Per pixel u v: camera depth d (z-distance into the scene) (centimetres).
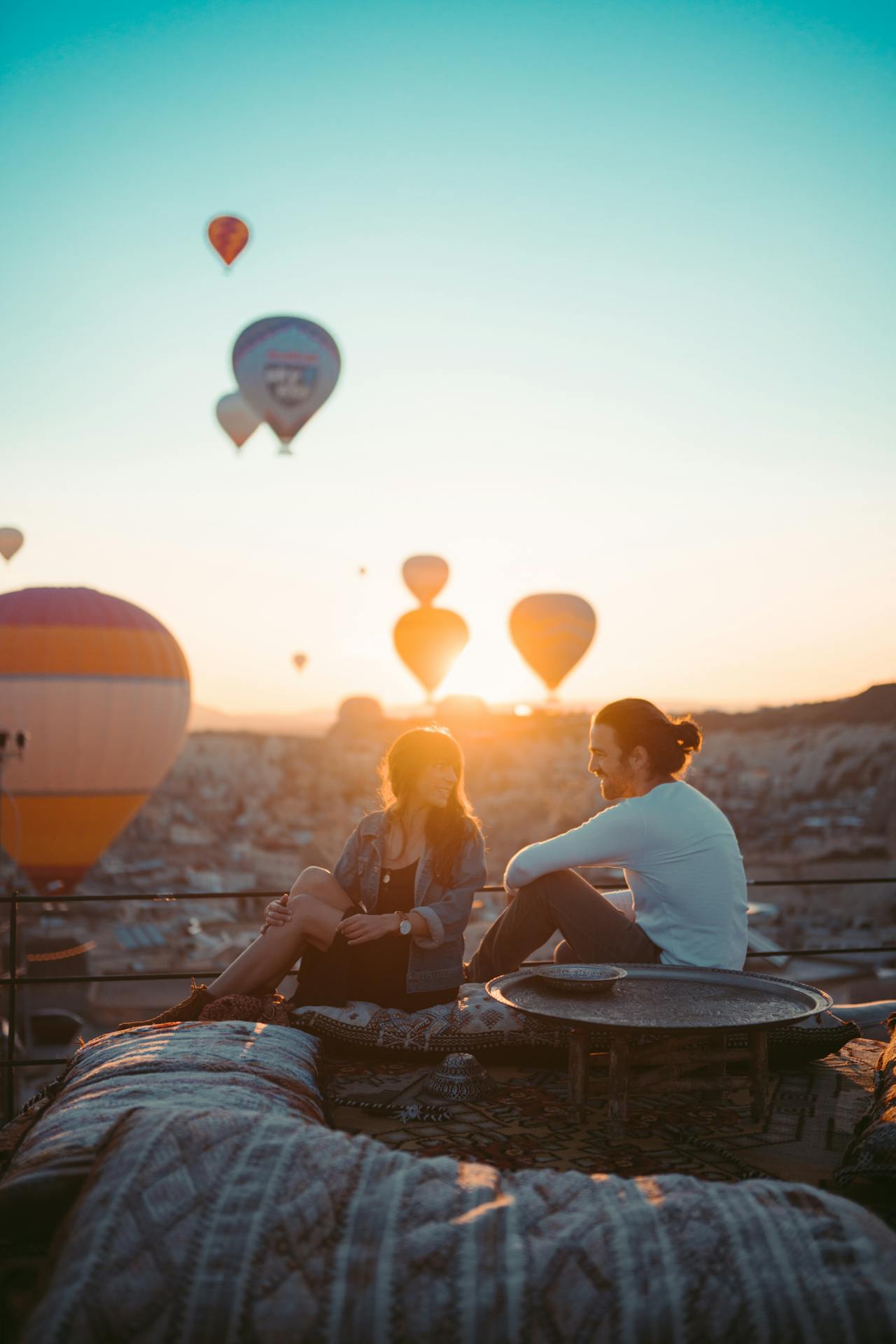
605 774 360
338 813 10388
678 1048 288
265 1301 165
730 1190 183
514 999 289
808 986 295
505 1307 163
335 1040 345
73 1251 174
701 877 336
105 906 5975
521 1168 262
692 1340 160
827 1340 159
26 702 2638
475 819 374
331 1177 184
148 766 2811
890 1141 236
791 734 10975
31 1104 293
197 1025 303
